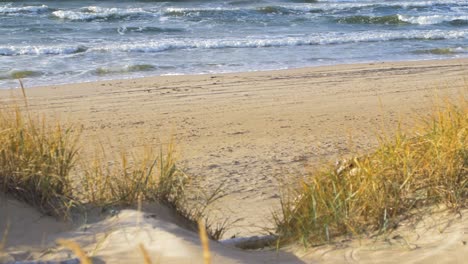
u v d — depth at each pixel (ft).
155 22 93.50
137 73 60.85
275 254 18.48
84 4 109.29
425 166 20.31
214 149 37.73
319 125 43.78
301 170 32.48
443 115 23.49
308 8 107.24
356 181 20.52
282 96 52.03
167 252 16.67
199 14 99.91
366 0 121.70
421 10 112.88
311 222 19.67
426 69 63.16
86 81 56.80
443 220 18.83
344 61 68.64
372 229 19.16
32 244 17.35
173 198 20.88
